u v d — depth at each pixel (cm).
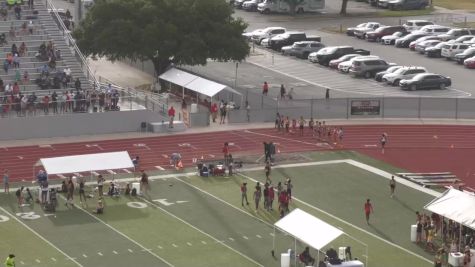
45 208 11319
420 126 15588
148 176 12712
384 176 12962
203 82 15938
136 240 10331
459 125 15688
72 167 11494
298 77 19138
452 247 9919
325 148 14288
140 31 17175
